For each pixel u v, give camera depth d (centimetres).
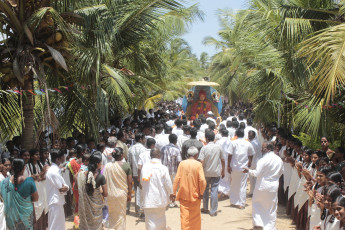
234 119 1383
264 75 1041
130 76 1220
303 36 719
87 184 647
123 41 1112
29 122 859
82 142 978
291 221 834
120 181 708
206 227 807
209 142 888
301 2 725
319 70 618
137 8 1014
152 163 679
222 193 1066
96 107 930
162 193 671
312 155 700
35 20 779
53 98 988
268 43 866
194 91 2131
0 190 555
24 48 806
